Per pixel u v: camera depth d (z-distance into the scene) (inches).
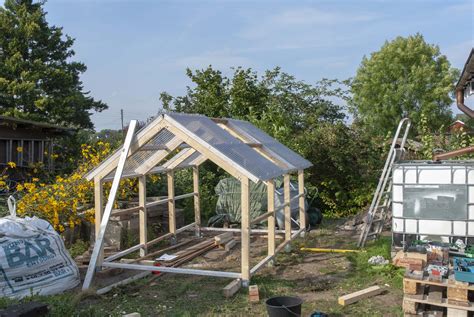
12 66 971.9
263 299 240.4
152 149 302.8
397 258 224.7
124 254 310.2
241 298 241.4
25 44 1015.6
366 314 216.7
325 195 548.7
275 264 313.6
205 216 496.4
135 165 324.2
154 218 404.2
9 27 1011.9
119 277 285.1
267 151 347.9
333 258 328.5
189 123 281.0
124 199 414.3
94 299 243.4
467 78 337.1
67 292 253.9
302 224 409.7
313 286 262.5
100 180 295.0
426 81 1608.0
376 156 555.5
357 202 533.3
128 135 278.1
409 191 298.8
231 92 688.4
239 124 380.5
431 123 1563.7
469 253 236.7
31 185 364.8
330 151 539.2
